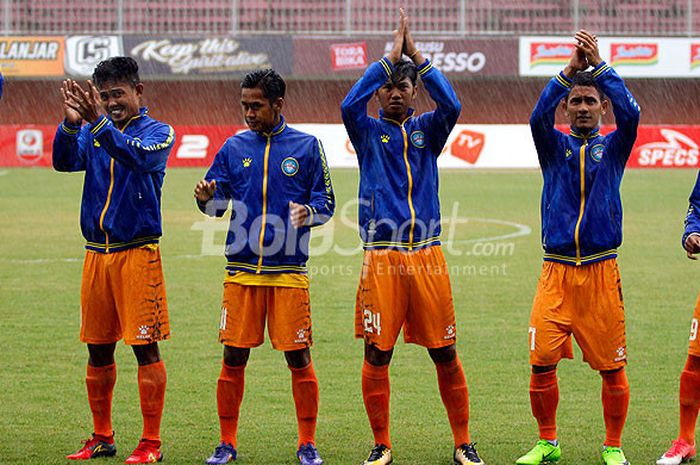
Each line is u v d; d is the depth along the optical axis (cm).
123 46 10162
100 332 1920
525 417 2230
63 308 3481
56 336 3058
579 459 1920
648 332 3123
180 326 3212
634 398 2391
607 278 1845
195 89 11031
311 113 10938
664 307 3525
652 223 5781
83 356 2811
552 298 1861
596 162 1844
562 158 1867
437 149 1920
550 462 1894
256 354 2886
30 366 2691
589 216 1831
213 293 3775
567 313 1856
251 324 1892
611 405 1864
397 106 1881
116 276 1888
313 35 10256
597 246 1836
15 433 2080
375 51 10281
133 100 1922
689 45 10112
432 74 1883
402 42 1883
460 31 10600
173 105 11044
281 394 2439
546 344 1845
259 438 2069
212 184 1859
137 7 10675
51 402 2334
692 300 3653
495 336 3077
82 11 10662
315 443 2034
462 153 9200
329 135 8969
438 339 1875
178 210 6231
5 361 2742
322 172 1908
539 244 5016
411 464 1894
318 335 3084
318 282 4025
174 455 1938
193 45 10188
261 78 1883
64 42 10112
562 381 2572
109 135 1794
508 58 10181
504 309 3506
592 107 1847
